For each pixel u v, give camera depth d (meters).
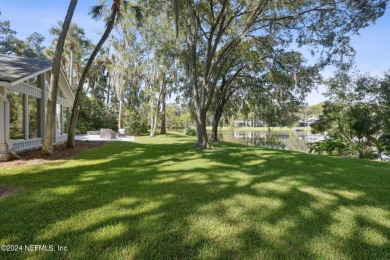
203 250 2.09
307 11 9.85
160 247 2.12
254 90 15.63
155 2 10.09
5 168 5.59
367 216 2.91
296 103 14.37
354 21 9.04
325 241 2.29
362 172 5.62
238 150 10.05
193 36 10.29
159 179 4.61
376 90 13.60
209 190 3.88
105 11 12.62
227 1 9.55
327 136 15.15
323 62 10.45
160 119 27.03
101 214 2.82
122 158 7.30
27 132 8.73
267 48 12.55
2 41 25.94
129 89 24.77
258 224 2.61
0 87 6.85
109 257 1.95
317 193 3.82
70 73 22.27
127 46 20.38
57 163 6.32
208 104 10.62
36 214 2.80
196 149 10.09
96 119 23.69
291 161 7.09
